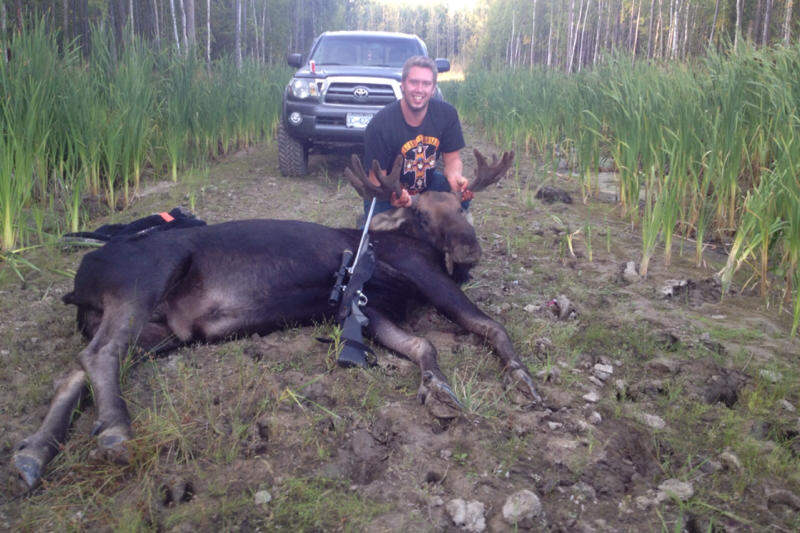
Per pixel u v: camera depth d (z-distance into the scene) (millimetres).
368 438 2512
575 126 8094
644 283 4289
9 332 3398
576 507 2146
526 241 5176
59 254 4551
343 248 3561
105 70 7363
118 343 2754
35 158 5348
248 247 3332
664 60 8820
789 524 2053
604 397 2863
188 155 8641
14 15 9867
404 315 3723
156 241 3154
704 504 2123
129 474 2283
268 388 2830
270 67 13438
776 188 4109
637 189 5574
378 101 7109
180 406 2695
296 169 7570
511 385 2852
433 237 3652
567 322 3684
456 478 2268
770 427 2664
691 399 2838
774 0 21641
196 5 27844
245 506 2105
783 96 5117
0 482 2262
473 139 11773
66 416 2477
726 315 3797
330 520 2049
